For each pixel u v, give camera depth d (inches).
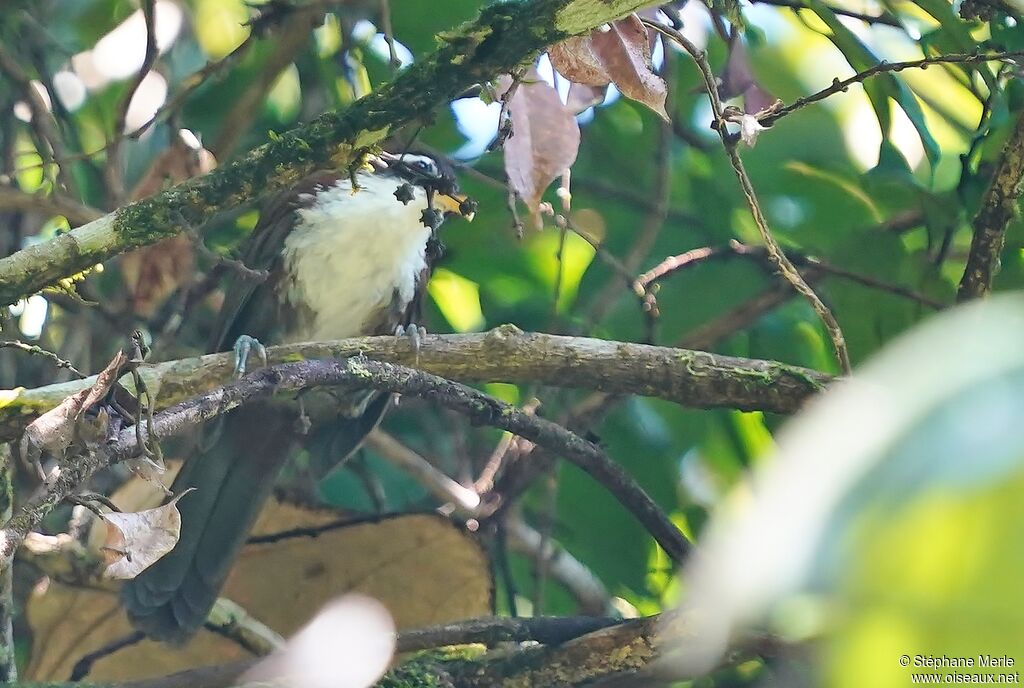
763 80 325.1
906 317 309.3
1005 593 60.2
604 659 232.5
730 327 337.1
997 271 273.9
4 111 362.9
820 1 280.1
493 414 240.4
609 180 386.9
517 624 241.9
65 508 345.1
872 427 62.1
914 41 276.2
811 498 61.3
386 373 227.6
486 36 203.3
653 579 369.4
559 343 248.2
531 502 379.9
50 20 395.9
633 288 300.5
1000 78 261.4
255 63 390.3
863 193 353.4
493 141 225.6
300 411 296.0
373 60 359.3
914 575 61.2
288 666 236.1
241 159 220.2
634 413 366.3
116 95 398.9
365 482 364.5
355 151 217.0
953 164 378.6
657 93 218.5
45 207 323.6
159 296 339.3
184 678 235.0
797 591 60.9
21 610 325.1
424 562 303.4
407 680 239.1
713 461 365.7
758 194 365.4
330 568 309.9
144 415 202.8
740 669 306.2
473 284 401.1
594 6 198.5
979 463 59.4
